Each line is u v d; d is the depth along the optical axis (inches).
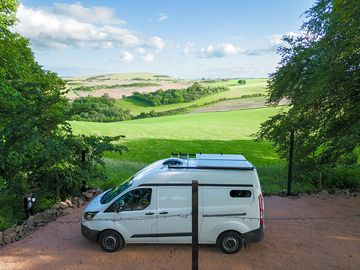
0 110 508.4
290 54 730.2
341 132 666.8
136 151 1712.6
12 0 780.0
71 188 565.3
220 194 371.2
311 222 464.4
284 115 773.9
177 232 375.2
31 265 345.7
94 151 560.4
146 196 376.5
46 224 457.4
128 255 367.9
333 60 589.9
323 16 618.5
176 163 393.7
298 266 345.4
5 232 400.2
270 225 453.1
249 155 1585.9
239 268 341.1
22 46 796.0
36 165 535.8
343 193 603.2
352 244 395.2
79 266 344.2
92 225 375.6
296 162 722.8
